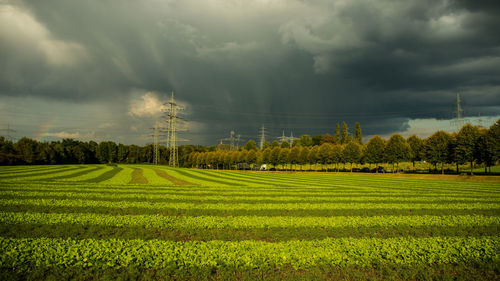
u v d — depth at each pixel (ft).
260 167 466.70
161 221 63.21
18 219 61.77
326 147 367.25
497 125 218.59
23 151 402.93
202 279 36.06
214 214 76.69
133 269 37.37
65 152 469.57
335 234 57.82
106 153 590.14
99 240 47.96
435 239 52.60
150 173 259.60
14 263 36.99
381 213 81.87
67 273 36.17
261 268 39.11
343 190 139.44
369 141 320.50
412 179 236.22
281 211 82.07
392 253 44.60
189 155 638.53
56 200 89.04
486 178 207.82
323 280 36.88
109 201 91.30
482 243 50.57
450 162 258.37
